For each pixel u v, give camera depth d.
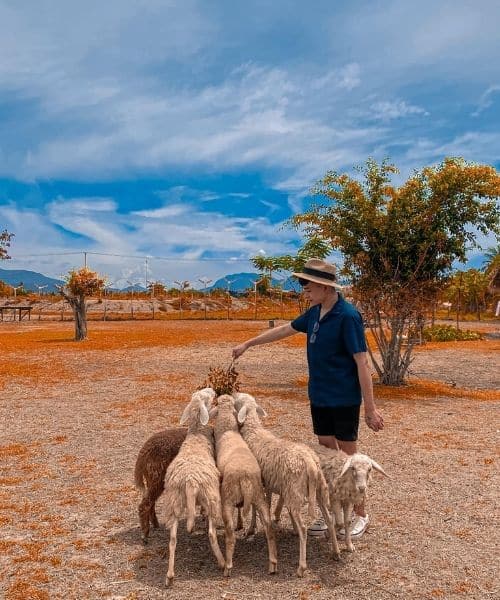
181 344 29.47
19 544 5.33
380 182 15.48
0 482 7.24
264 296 93.25
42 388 15.19
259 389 14.98
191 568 4.82
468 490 6.91
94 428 10.42
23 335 37.97
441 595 4.36
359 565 4.86
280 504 5.55
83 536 5.53
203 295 110.50
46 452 8.74
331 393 5.31
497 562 4.94
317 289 5.30
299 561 4.72
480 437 9.73
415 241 15.08
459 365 21.56
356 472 4.73
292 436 9.76
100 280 32.97
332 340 5.25
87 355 23.92
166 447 5.33
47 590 4.45
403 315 15.73
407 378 17.73
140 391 14.66
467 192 14.59
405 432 10.06
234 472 4.60
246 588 4.45
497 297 64.94
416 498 6.61
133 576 4.67
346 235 15.26
